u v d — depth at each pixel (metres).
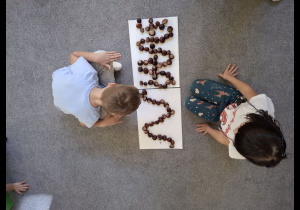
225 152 1.23
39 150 1.32
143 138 1.26
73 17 1.22
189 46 1.19
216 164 1.25
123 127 1.26
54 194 1.33
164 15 1.17
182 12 1.17
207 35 1.18
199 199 1.28
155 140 1.25
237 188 1.25
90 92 1.02
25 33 1.24
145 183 1.30
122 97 0.88
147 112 1.24
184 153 1.26
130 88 0.91
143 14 1.18
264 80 1.19
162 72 1.19
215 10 1.16
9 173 1.33
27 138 1.31
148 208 1.31
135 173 1.30
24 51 1.26
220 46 1.18
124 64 1.22
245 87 1.08
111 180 1.31
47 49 1.25
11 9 1.23
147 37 1.19
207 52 1.19
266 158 0.77
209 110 1.12
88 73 1.03
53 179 1.33
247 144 0.78
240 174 1.24
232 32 1.17
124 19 1.19
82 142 1.30
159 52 1.18
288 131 1.20
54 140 1.31
